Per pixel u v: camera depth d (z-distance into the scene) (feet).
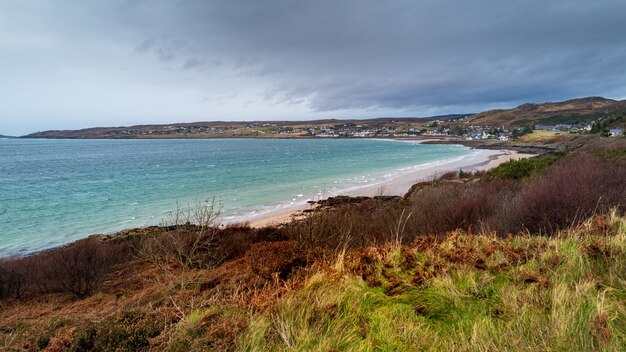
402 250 15.49
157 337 9.17
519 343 7.72
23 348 10.51
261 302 10.80
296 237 26.91
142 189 110.01
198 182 123.85
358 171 153.07
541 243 14.05
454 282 11.48
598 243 12.35
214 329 9.32
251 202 86.69
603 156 49.14
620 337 7.57
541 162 60.75
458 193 41.34
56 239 60.08
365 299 11.01
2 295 26.00
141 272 25.88
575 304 8.87
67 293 25.48
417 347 8.38
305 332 9.01
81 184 123.75
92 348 9.48
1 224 70.03
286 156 255.70
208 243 25.35
